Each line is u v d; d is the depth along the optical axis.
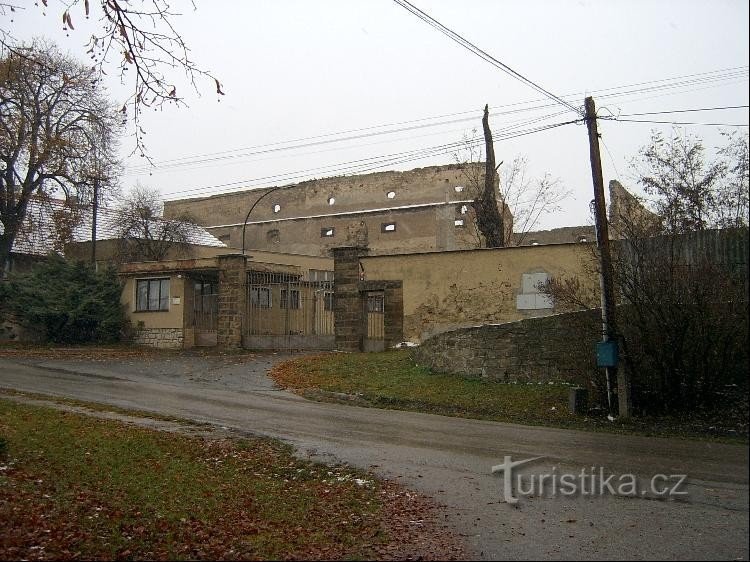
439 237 45.94
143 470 9.09
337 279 25.23
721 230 12.54
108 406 14.34
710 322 12.90
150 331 29.38
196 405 15.04
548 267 23.02
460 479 8.98
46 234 34.31
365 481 8.95
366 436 11.98
